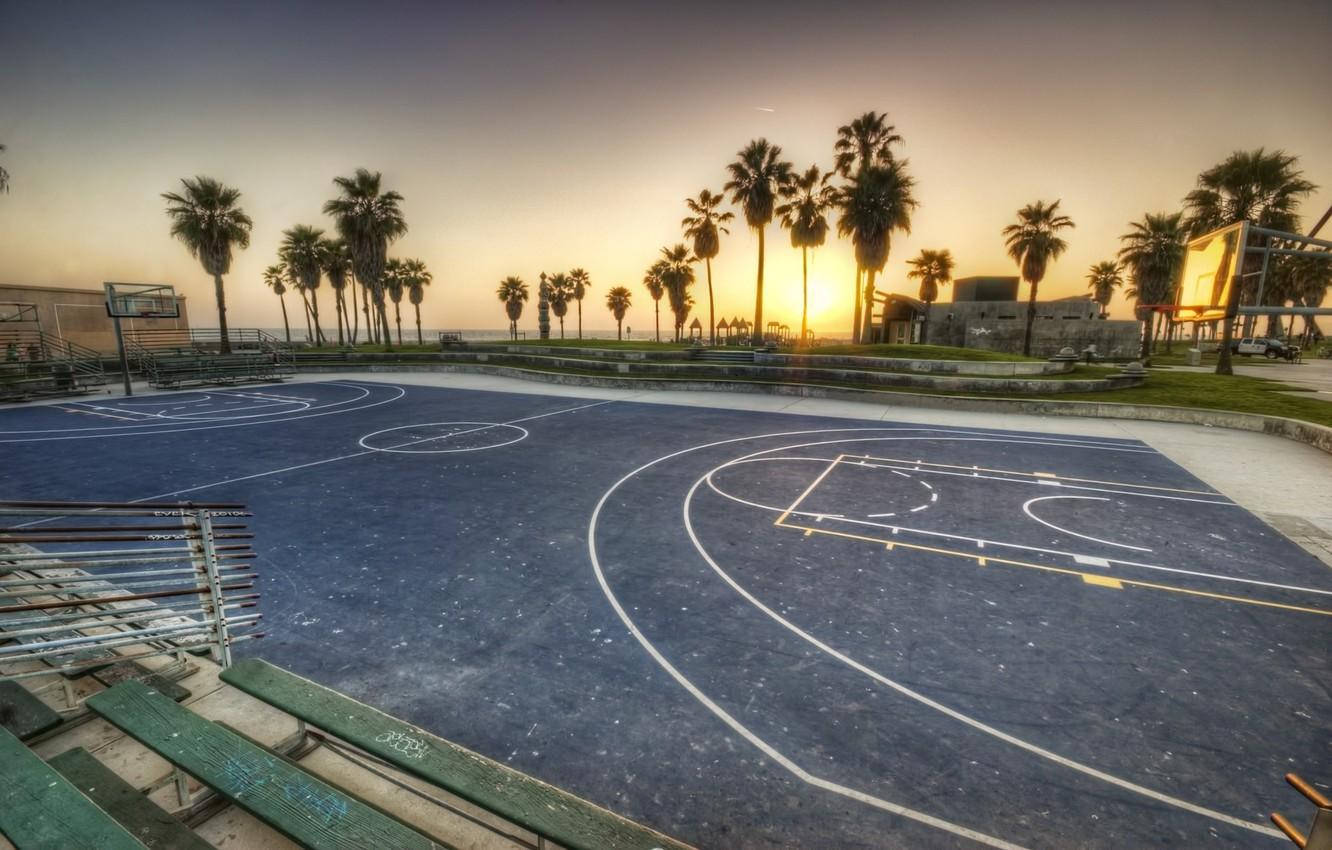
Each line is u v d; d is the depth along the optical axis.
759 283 39.72
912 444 13.80
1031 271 42.34
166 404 20.53
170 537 3.90
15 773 2.54
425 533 7.95
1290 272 44.03
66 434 14.88
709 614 5.77
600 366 28.33
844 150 40.69
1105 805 3.48
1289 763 3.80
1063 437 14.77
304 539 7.70
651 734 4.05
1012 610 5.89
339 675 4.71
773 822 3.34
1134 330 45.88
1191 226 32.28
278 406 19.98
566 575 6.65
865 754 3.89
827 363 26.05
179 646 4.15
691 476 10.95
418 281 72.56
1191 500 9.57
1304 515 8.84
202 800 2.95
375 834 2.42
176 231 33.50
